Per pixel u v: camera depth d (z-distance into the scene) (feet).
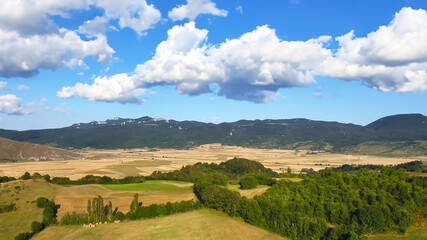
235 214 276.62
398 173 330.75
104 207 295.69
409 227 236.43
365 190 282.36
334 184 310.45
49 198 320.29
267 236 237.45
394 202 265.34
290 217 240.12
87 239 234.79
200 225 257.55
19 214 287.07
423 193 272.72
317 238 224.12
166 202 318.45
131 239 232.94
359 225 232.32
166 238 230.89
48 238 248.11
